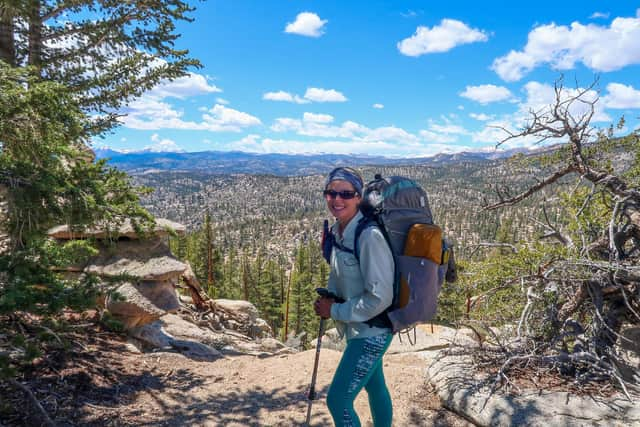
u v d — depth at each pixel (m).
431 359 4.84
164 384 4.11
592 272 4.08
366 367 2.21
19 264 2.99
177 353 5.11
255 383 4.36
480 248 5.42
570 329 4.14
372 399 2.56
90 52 7.25
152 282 5.50
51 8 6.68
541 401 3.23
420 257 2.14
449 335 5.94
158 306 5.41
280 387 4.24
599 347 3.73
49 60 6.87
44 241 3.39
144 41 7.64
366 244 2.09
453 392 3.59
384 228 2.17
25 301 2.77
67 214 3.14
